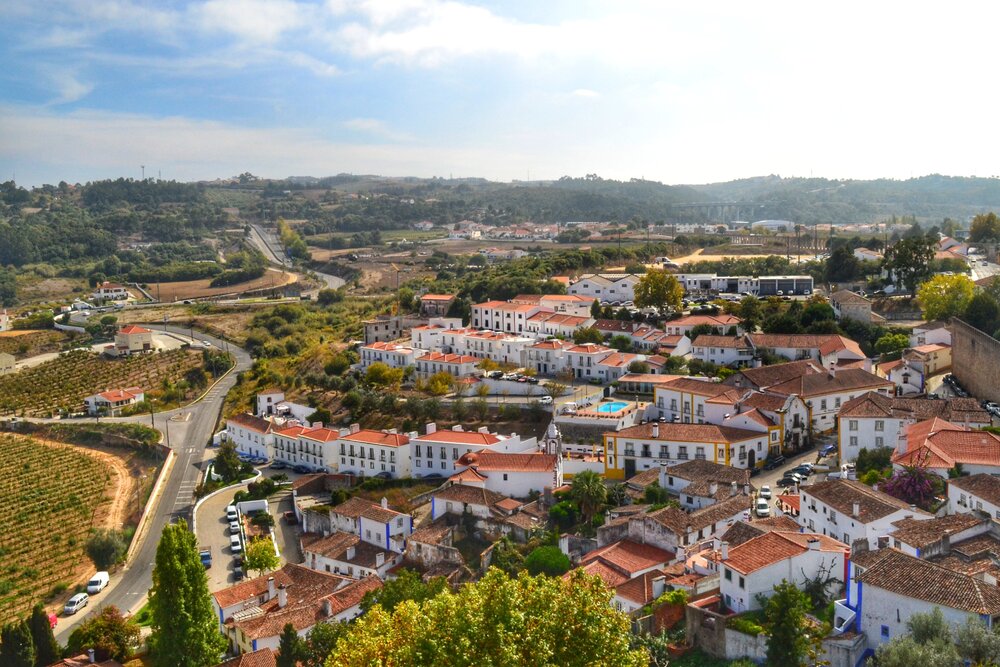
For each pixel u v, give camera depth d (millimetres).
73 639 111312
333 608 107688
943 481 104562
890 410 136500
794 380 155500
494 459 141875
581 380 194000
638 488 130500
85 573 155375
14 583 154000
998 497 91312
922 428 121562
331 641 93125
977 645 63031
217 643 101875
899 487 103562
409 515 132375
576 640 62062
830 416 152500
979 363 155750
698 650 81062
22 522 185500
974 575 73000
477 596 63094
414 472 161250
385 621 70188
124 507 189750
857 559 78375
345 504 141500
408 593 99188
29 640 105188
